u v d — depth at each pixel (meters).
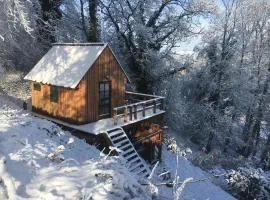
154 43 30.28
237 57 34.94
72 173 8.34
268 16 36.56
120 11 29.48
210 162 29.03
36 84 20.64
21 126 13.30
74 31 33.12
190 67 32.75
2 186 7.08
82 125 18.45
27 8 25.61
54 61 20.28
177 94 32.66
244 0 34.97
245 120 38.84
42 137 12.77
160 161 22.38
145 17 30.41
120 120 19.70
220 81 35.12
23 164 8.50
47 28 30.61
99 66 19.05
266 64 37.62
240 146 38.53
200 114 36.09
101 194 7.31
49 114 20.11
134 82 31.31
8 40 25.22
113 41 31.42
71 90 18.52
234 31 34.41
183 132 36.41
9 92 24.25
